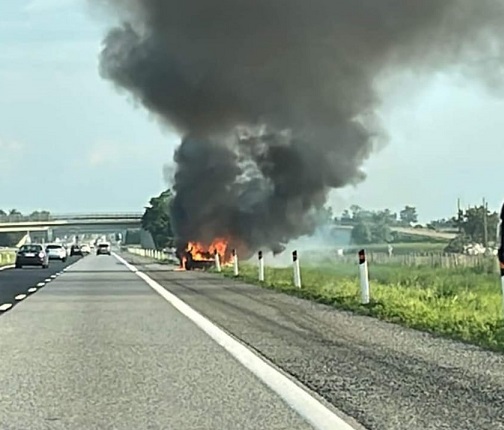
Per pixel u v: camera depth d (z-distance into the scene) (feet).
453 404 28.91
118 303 75.51
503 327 49.39
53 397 30.96
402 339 47.09
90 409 28.81
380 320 58.03
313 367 37.27
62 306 72.59
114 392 31.89
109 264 222.28
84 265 212.23
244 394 31.30
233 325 55.21
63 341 47.52
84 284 109.50
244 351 42.60
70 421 26.99
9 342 47.24
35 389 32.58
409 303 66.33
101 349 44.01
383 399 29.91
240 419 27.09
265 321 57.72
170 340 47.52
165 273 146.72
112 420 27.12
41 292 92.73
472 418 26.73
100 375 35.76
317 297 77.36
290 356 40.75
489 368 36.60
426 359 39.37
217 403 29.68
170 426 26.21
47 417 27.58
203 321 58.08
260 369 36.91
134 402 29.96
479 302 67.67
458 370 36.11
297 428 25.77
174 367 37.78
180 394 31.40
